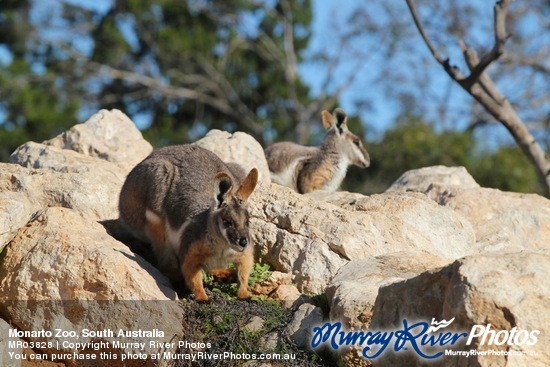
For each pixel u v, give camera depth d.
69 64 42.94
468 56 21.27
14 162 15.86
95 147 16.62
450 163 32.75
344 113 21.55
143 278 12.30
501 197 16.52
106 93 43.97
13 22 43.19
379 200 14.90
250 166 16.59
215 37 43.97
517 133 21.34
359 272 13.04
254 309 12.73
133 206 13.72
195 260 12.63
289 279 13.64
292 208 14.45
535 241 15.93
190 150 13.92
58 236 12.50
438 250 14.30
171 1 43.44
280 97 44.25
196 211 12.84
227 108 44.09
